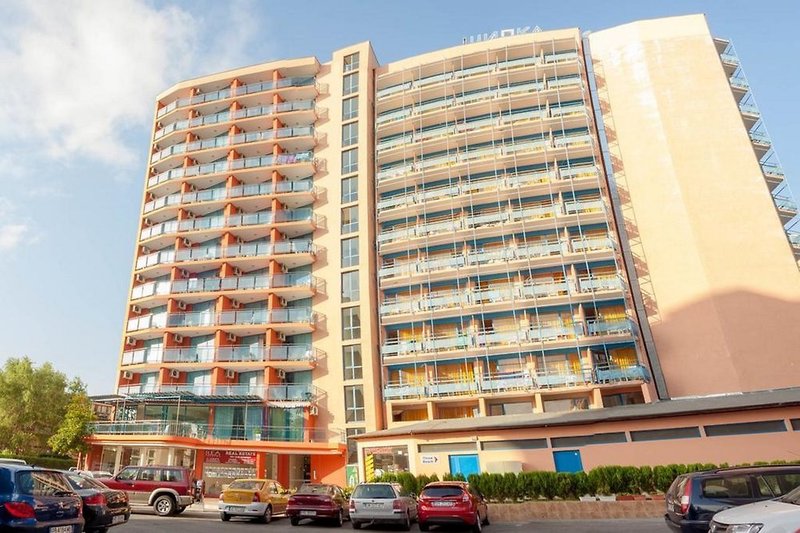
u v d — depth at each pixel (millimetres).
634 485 20859
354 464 33156
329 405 35344
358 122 44125
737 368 30766
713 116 37906
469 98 43062
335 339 37125
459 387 33938
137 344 42031
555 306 35562
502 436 26766
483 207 40219
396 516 16375
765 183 35469
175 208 44750
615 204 37469
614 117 40062
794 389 28312
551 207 37438
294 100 47781
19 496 8695
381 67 46875
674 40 40812
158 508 19391
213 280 40312
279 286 39406
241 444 32844
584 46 43344
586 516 18922
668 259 34750
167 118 50719
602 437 25203
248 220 42312
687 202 35562
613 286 34219
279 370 37312
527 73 42844
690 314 32969
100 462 33250
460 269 37219
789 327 31391
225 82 49781
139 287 43031
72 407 34281
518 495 21484
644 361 32688
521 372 34250
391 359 36062
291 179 44938
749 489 10797
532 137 41656
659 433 24453
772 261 33250
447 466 27156
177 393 35062
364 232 39594
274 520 19562
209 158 47344
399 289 39188
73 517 9688
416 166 41625
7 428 35594
